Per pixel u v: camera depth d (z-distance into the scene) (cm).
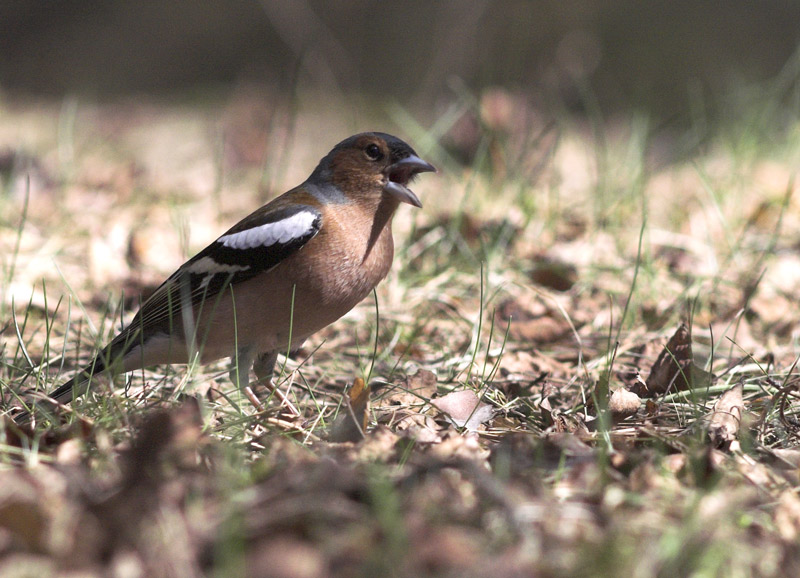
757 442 704
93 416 758
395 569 473
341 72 3019
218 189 1459
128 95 3180
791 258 1268
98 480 582
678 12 3173
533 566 483
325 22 3269
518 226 1323
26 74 3422
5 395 819
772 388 840
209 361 873
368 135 831
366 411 723
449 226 1289
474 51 2859
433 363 978
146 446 579
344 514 516
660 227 1443
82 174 1736
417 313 1115
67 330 875
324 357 1010
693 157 1722
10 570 482
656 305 1103
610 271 1232
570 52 1983
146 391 810
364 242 834
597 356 993
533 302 1134
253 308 829
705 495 568
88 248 1323
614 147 1847
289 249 809
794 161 1648
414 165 826
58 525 502
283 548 478
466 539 501
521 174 1466
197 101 2848
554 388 889
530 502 554
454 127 1655
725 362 961
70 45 3522
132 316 1109
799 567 509
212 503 538
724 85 2648
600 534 526
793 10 3231
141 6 3612
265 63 3294
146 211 1526
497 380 912
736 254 1249
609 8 3127
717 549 503
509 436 699
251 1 3491
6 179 1608
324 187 841
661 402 806
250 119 2186
